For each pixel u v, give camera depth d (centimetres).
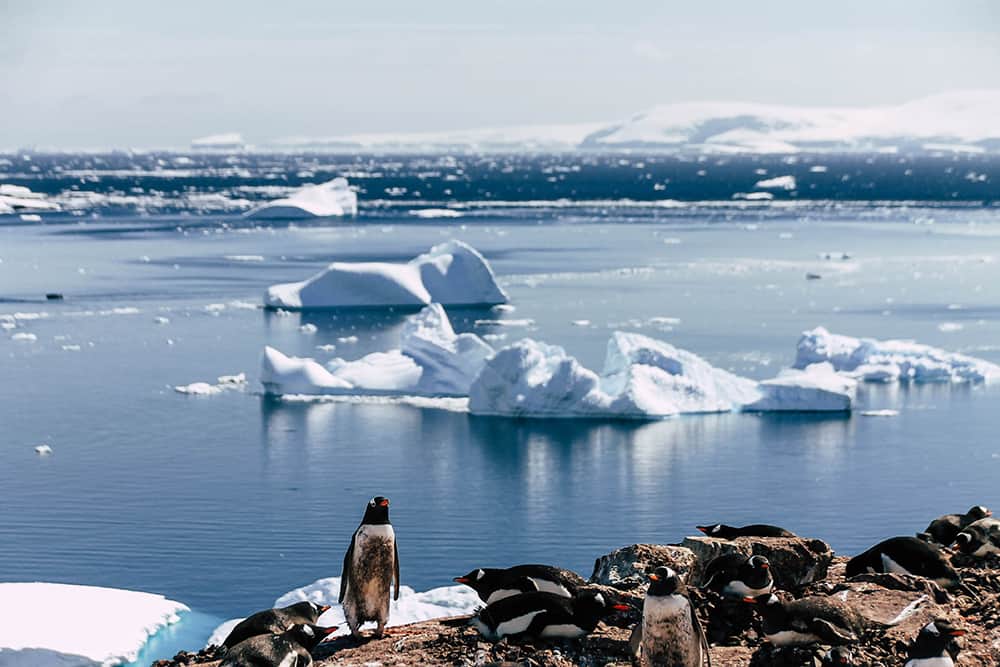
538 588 1532
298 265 14000
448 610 2531
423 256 11481
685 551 1719
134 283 12325
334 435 6475
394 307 11019
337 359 8000
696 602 1515
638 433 6600
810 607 1386
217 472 5612
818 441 6391
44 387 7538
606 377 7538
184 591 3862
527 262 14475
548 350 7562
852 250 15812
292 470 5681
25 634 2455
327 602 2789
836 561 1862
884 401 7425
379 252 15462
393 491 5347
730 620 1494
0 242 16350
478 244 16600
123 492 5203
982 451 6147
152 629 2688
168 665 1596
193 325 9962
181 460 5841
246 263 14150
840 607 1401
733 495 5316
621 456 6072
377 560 1523
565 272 13512
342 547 4397
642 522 4891
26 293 11525
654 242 17000
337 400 7381
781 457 6044
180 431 6475
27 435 6306
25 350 8750
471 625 1482
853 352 8306
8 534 4525
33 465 5681
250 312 10681
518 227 19550
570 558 4375
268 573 4066
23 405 7025
